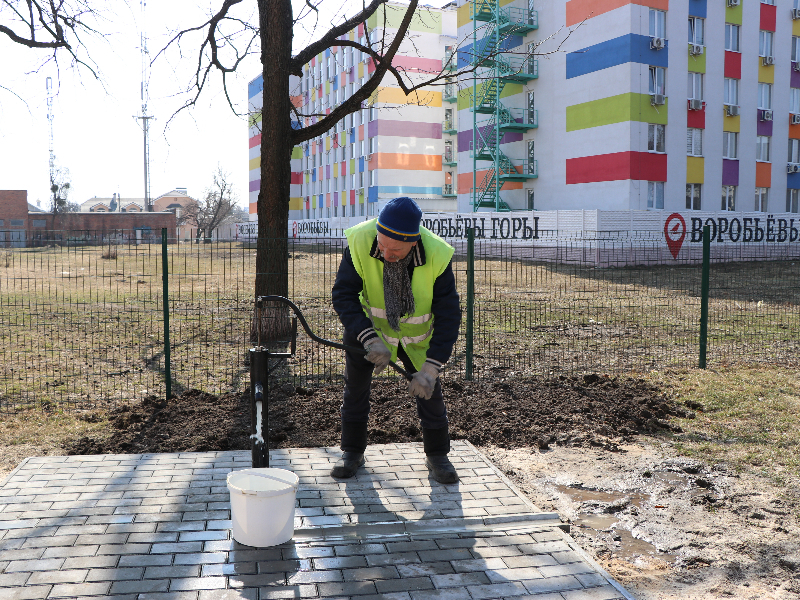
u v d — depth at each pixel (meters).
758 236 25.33
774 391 6.85
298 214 59.59
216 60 11.52
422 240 3.63
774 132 30.72
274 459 4.48
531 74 29.53
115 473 4.14
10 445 4.96
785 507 4.04
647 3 25.67
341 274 3.77
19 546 3.13
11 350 9.17
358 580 2.89
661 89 26.72
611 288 15.98
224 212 66.25
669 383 7.16
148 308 13.48
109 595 2.72
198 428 5.27
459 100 35.66
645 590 3.08
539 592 2.82
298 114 10.30
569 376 7.44
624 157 26.02
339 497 3.80
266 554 3.11
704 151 28.19
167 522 3.42
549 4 28.80
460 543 3.27
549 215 22.88
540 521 3.57
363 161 46.81
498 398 6.35
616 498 4.20
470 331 7.09
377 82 9.49
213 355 8.81
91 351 9.16
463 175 35.91
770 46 30.34
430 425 4.14
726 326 11.36
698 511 4.00
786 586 3.12
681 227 23.08
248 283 17.69
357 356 3.91
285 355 3.64
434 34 43.97
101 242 6.65
